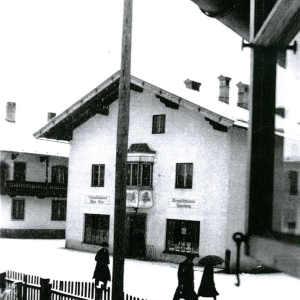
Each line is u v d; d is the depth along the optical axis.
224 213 20.67
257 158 2.71
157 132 23.78
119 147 8.34
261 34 2.62
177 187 22.61
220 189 20.97
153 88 22.17
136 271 19.45
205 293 12.43
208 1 4.72
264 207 2.67
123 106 8.41
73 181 28.08
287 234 2.38
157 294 14.44
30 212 36.59
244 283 17.08
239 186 21.09
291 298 13.94
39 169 37.31
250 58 2.86
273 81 2.70
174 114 23.16
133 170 23.98
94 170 27.09
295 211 2.35
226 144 21.02
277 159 2.57
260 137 2.73
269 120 2.67
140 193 23.61
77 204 27.69
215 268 20.39
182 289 11.12
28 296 10.20
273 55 2.66
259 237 2.65
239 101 29.14
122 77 8.50
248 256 2.76
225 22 5.12
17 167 36.25
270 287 16.17
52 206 37.84
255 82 2.77
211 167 21.44
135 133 24.73
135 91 25.05
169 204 22.77
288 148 2.46
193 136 22.27
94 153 27.09
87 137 27.58
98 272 13.24
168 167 23.06
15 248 27.78
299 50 2.36
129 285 16.05
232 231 20.59
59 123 27.36
